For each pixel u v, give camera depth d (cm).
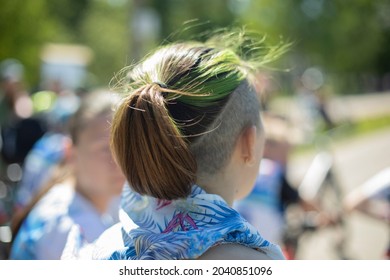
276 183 461
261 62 210
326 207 654
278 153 494
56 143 527
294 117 1997
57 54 2614
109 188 310
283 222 500
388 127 2812
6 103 895
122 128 168
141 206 180
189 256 157
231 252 158
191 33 284
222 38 220
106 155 307
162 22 4991
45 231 282
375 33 6794
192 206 167
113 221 321
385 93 6900
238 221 162
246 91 178
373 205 423
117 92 192
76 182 310
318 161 722
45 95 1250
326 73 6512
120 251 176
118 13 4256
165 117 164
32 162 542
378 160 1672
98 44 4044
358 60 6731
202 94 169
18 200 549
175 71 174
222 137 171
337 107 2767
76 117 314
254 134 176
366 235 804
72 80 2347
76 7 5584
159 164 164
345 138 2325
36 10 2634
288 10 6006
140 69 184
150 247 164
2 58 2534
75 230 237
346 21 6419
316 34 6178
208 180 173
